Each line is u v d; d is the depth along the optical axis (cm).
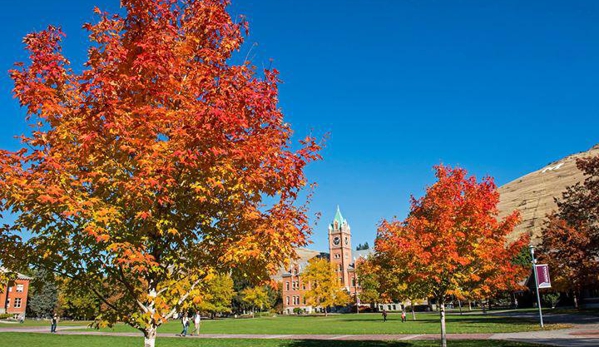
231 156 699
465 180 1605
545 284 2858
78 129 670
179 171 699
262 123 804
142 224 710
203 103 727
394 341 2408
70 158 705
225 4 821
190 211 766
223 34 811
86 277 729
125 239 688
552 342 1936
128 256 639
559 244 3878
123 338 3145
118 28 752
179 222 764
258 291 9506
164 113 698
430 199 1612
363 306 11469
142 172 658
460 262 1489
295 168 784
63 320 8450
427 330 3250
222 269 804
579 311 4528
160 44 698
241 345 2481
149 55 656
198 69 774
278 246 748
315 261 8631
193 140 657
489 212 1603
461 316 5556
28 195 623
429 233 1563
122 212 709
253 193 790
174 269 787
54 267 717
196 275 775
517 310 6028
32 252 693
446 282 1600
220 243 771
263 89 780
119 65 677
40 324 6216
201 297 763
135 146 676
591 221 3753
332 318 6931
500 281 1619
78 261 712
